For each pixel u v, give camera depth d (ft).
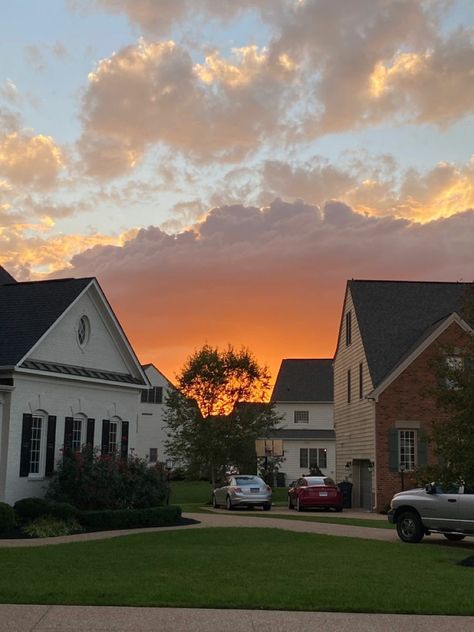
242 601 31.91
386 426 106.01
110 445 89.61
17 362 70.54
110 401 89.35
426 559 47.62
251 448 153.38
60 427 78.84
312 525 73.82
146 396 203.10
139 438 200.23
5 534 60.08
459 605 31.96
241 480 105.19
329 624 28.76
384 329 116.67
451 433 59.67
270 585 35.78
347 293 127.65
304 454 189.57
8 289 85.20
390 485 104.37
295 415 196.65
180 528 67.62
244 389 154.10
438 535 68.95
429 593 34.58
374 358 111.65
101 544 52.85
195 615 29.73
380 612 30.86
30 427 73.77
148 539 56.85
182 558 45.09
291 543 55.36
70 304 79.61
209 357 153.38
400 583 37.27
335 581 37.42
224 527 68.28
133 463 77.36
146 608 30.66
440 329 107.45
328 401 195.11
